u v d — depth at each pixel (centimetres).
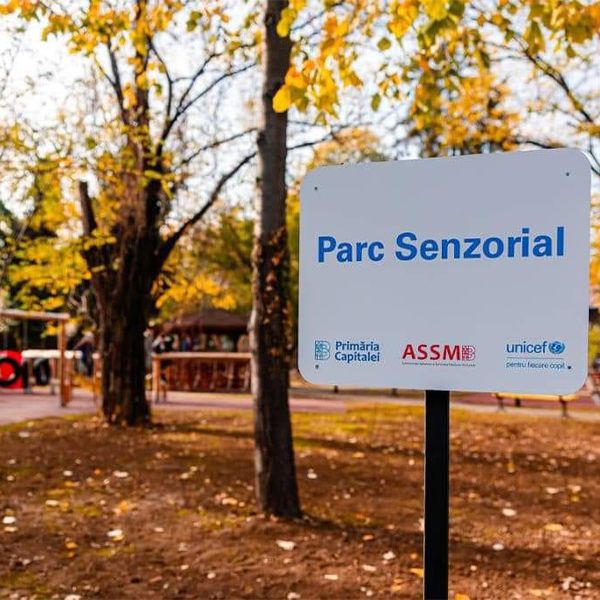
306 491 713
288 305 610
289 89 450
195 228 1504
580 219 224
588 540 567
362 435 1122
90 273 1182
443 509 233
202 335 3297
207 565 495
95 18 668
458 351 235
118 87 1063
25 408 1523
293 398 1986
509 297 230
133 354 1197
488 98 1082
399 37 501
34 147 871
